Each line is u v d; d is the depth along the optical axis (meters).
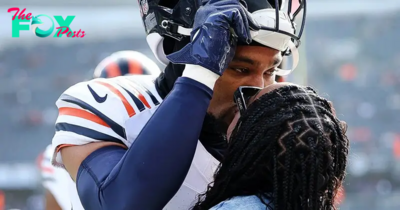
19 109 16.38
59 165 2.62
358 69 17.00
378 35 17.44
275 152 2.07
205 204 2.24
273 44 2.40
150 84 2.70
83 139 2.49
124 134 2.52
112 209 2.23
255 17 2.37
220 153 2.64
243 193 2.17
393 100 16.36
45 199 4.52
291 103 2.11
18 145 15.86
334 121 2.16
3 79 16.64
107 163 2.39
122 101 2.56
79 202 2.88
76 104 2.57
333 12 17.64
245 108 2.23
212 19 2.21
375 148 14.70
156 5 2.54
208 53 2.20
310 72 16.94
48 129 16.19
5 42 16.67
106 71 4.19
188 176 2.59
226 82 2.46
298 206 2.07
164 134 2.18
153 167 2.16
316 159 2.04
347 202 11.22
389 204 11.25
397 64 17.00
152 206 2.19
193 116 2.20
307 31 17.59
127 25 17.02
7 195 11.85
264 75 2.53
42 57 16.98
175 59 2.25
